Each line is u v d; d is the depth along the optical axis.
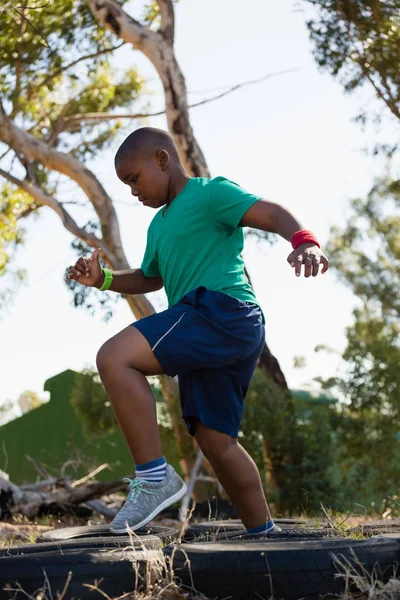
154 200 3.60
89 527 4.24
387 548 2.74
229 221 3.37
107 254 15.14
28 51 15.28
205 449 3.51
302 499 13.25
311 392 16.27
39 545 3.25
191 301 3.26
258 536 3.55
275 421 13.30
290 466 13.44
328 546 2.73
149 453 3.15
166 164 3.56
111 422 16.20
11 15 14.17
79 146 18.06
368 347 15.05
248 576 2.63
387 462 14.70
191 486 11.69
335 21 12.89
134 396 3.10
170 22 14.02
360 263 24.09
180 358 3.17
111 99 18.12
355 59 12.99
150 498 3.13
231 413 3.48
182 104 13.93
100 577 2.63
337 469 15.56
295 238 3.06
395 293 23.62
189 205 3.45
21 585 2.58
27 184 15.44
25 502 9.70
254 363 3.54
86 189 15.30
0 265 17.89
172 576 2.73
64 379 20.66
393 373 14.69
